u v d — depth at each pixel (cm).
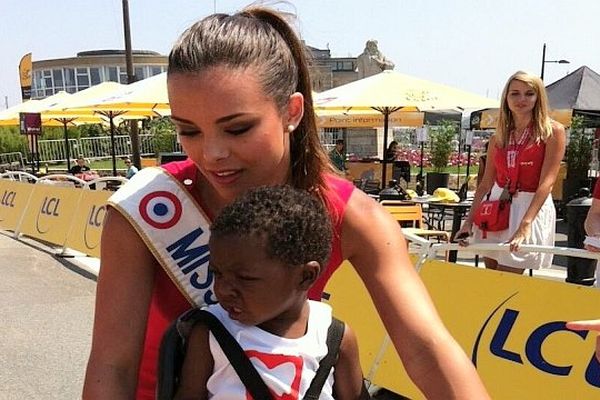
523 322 308
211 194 128
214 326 115
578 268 498
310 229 111
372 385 374
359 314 378
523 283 312
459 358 115
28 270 705
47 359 443
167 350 117
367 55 2247
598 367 278
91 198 777
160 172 131
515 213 389
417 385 116
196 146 114
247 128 111
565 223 1140
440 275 347
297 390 115
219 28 112
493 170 416
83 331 499
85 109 1312
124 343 120
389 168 1560
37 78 4753
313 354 118
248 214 110
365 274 128
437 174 1504
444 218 1017
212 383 115
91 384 114
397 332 120
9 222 968
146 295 125
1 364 433
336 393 125
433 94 920
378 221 128
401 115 1483
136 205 125
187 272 128
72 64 4584
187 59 109
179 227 127
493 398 313
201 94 108
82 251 764
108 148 2675
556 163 375
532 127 379
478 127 1129
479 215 404
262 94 111
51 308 559
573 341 288
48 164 2575
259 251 108
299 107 123
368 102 876
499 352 315
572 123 1280
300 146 129
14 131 2719
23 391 393
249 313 112
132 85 1127
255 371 113
